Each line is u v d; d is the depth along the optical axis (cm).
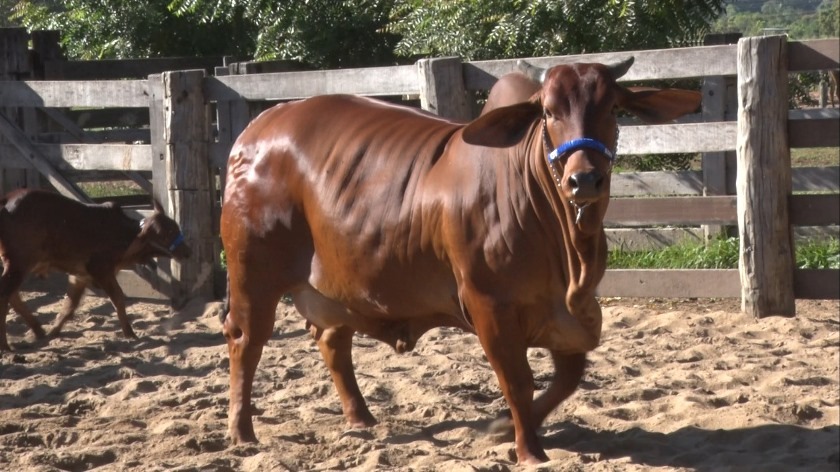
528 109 623
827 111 1659
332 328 807
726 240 1384
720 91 1376
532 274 643
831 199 1114
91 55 2742
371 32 2444
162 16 2684
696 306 1253
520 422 684
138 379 987
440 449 744
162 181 1380
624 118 1568
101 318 1311
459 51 1814
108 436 810
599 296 1256
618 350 1041
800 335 1073
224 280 1382
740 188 1138
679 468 695
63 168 1457
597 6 1714
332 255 725
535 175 631
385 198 699
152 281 1410
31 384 991
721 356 1008
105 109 1833
